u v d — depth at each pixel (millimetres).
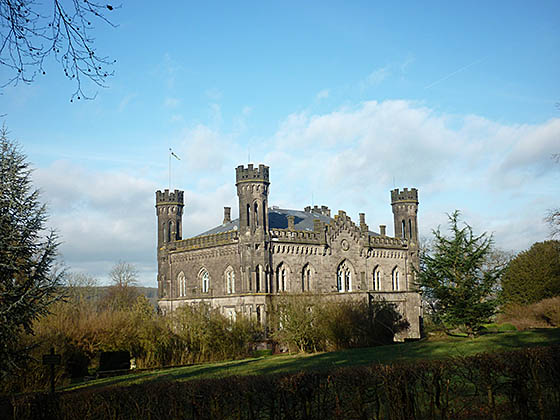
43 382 42719
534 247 89562
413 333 82188
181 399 19312
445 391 18062
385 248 82375
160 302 79750
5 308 32438
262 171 68938
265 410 18891
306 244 72750
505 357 17828
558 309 67625
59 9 12445
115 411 20906
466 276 52531
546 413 17016
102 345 52031
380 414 18922
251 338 61562
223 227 81688
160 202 81375
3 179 35250
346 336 59844
